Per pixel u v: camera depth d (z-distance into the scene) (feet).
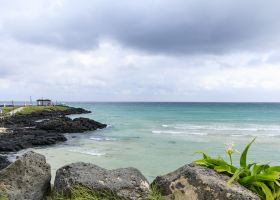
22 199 17.63
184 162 87.92
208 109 547.90
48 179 19.19
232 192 15.35
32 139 119.55
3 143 107.55
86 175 17.60
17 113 262.47
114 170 18.61
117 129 190.90
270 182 16.15
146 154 100.42
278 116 349.41
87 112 426.10
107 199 16.46
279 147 119.96
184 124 238.48
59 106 416.46
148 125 224.53
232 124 241.55
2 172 18.22
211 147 118.42
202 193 16.03
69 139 139.03
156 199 16.60
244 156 17.37
